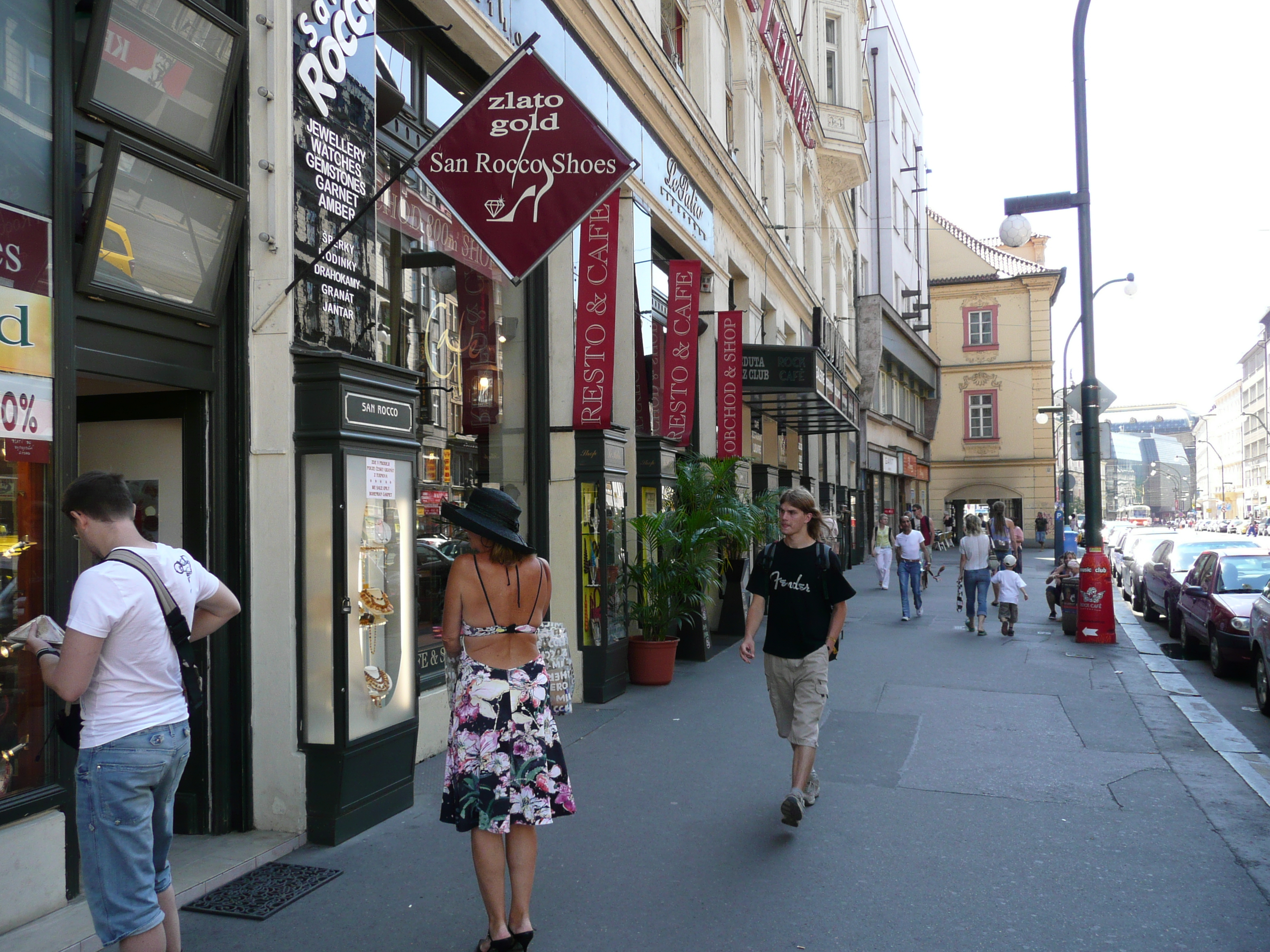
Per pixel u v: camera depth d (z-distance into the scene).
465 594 3.87
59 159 4.09
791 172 21.12
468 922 4.06
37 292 3.99
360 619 5.13
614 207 8.96
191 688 3.27
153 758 3.10
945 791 5.96
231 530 5.05
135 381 4.58
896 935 3.95
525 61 5.91
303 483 5.05
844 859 4.80
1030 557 37.09
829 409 18.78
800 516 5.51
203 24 4.71
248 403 5.09
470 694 3.79
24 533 3.93
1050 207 13.48
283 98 5.09
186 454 5.03
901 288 39.94
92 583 3.05
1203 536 15.46
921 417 44.91
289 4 5.11
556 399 9.05
